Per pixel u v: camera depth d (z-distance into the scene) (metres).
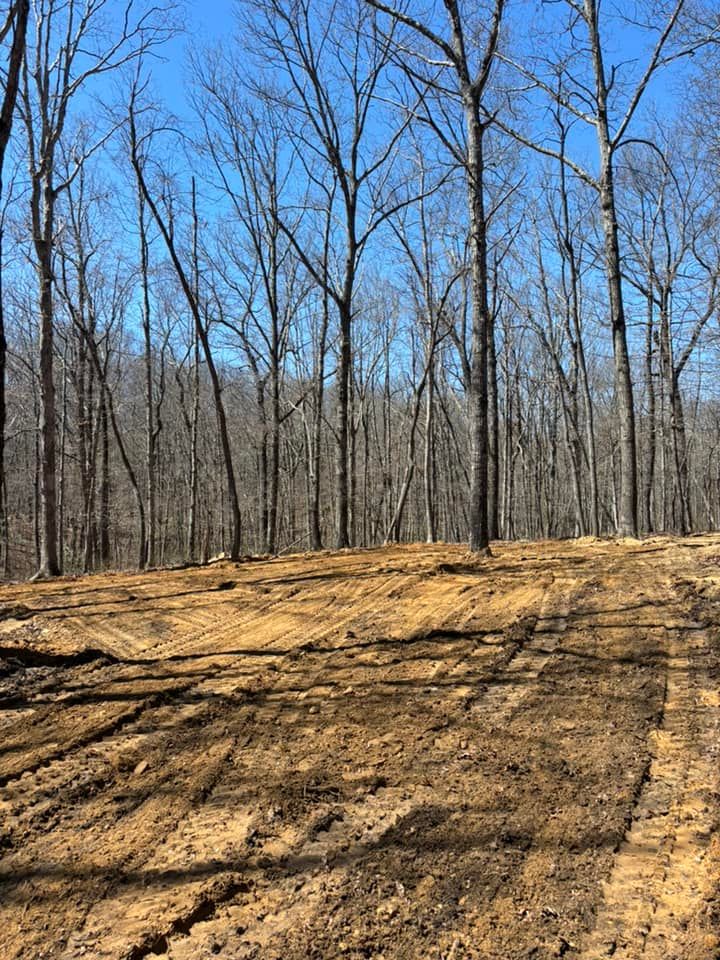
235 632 6.95
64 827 3.30
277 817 3.30
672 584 7.96
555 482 36.88
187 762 3.96
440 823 3.16
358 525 41.09
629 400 12.85
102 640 6.77
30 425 28.77
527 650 5.86
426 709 4.59
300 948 2.40
